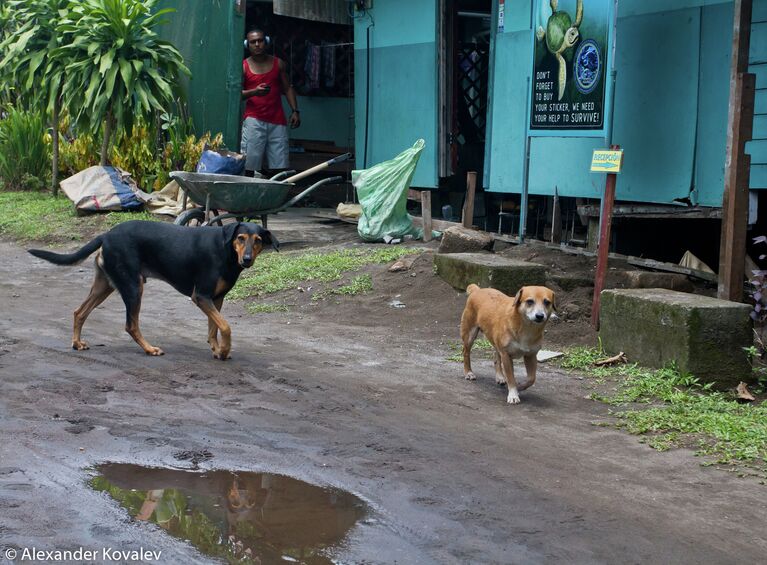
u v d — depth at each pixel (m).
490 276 9.42
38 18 17.33
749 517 4.72
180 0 18.61
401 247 12.38
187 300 10.77
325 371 7.43
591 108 9.55
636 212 10.70
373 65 16.14
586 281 9.81
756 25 9.48
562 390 7.15
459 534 4.38
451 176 16.28
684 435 6.04
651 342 7.61
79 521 4.31
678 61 10.44
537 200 14.05
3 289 10.93
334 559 4.06
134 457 5.26
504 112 13.34
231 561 3.99
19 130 19.14
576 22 9.69
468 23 19.45
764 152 9.49
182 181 12.56
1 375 6.74
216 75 17.27
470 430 6.06
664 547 4.32
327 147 19.42
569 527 4.52
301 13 17.58
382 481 5.05
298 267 11.47
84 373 6.95
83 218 15.27
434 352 8.37
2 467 4.93
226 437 5.67
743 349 7.25
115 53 15.68
